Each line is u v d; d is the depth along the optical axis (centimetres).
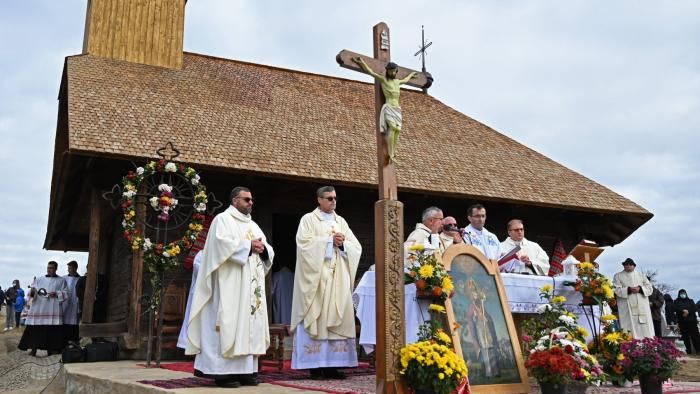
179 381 705
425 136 1797
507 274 704
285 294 1468
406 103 2033
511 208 1727
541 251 916
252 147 1377
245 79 1788
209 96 1587
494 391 593
